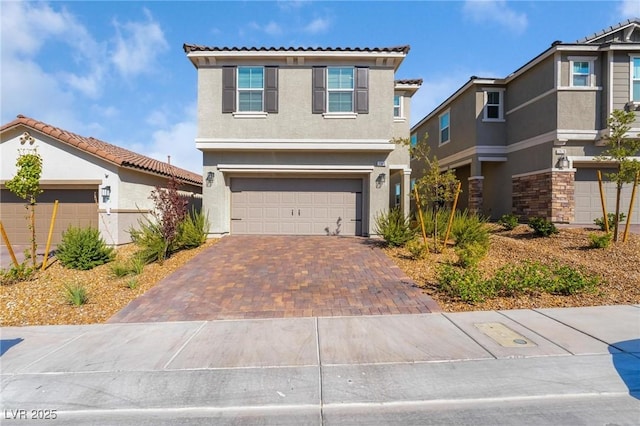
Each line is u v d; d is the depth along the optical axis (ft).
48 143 48.75
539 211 54.85
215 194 48.67
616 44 49.65
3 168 48.78
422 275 31.37
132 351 18.54
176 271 33.94
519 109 59.77
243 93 49.01
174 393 14.58
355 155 49.08
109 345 19.43
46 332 21.72
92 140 57.31
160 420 13.04
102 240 40.04
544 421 12.56
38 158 39.11
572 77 51.72
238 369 16.37
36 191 39.14
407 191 59.47
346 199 51.26
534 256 36.29
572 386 14.57
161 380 15.56
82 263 36.73
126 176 51.08
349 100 48.88
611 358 16.78
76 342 19.95
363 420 12.78
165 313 24.47
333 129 48.39
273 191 50.96
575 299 25.71
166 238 38.32
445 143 75.36
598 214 53.52
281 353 17.92
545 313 23.09
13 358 17.98
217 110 48.32
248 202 50.93
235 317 23.44
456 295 26.48
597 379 15.06
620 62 50.85
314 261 36.27
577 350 17.62
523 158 58.59
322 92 48.42
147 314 24.39
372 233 48.70
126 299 27.58
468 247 34.12
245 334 20.49
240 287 29.30
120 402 14.10
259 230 50.90
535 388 14.48
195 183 71.92
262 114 48.14
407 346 18.45
